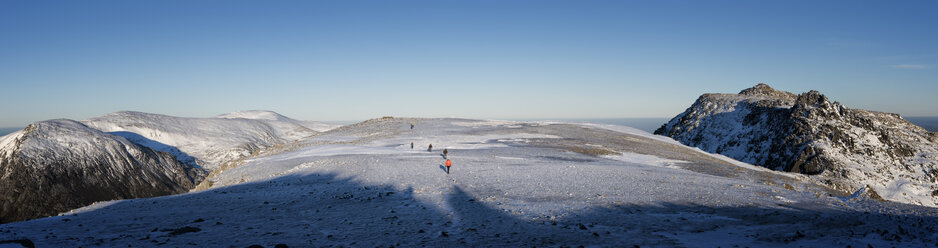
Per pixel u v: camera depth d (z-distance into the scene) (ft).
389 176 115.03
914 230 49.03
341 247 40.52
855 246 39.99
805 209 73.05
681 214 66.54
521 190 92.12
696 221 60.13
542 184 100.17
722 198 84.23
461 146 208.54
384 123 342.44
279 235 46.47
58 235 41.96
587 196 84.23
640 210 70.08
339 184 106.73
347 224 55.36
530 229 52.11
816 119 338.34
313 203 77.41
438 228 52.65
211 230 49.19
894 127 367.86
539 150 194.49
